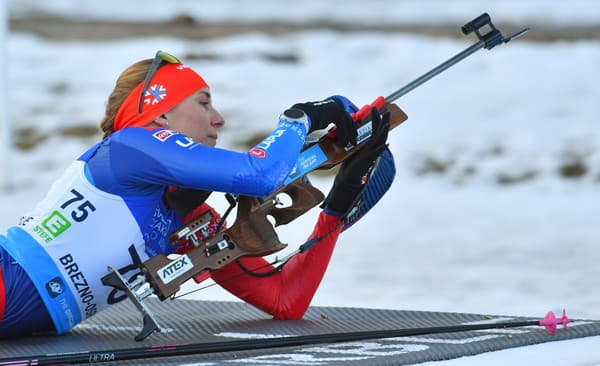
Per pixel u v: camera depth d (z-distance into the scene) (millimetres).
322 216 13539
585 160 37750
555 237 26328
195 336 12750
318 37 63344
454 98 46875
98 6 91875
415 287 20312
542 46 58375
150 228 11898
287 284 13812
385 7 91438
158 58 12258
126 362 10930
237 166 11453
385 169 13555
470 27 13109
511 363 10977
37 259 11703
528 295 19562
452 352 11125
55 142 41438
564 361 11141
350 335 12039
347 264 22969
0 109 34625
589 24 76750
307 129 12156
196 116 12227
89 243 11727
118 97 12281
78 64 55344
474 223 28688
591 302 18875
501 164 37812
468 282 20766
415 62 54969
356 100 48188
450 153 39281
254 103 47000
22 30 69250
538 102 45781
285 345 11555
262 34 67750
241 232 12070
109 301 12148
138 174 11562
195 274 11805
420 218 29703
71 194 11766
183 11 89250
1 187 34406
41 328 12203
